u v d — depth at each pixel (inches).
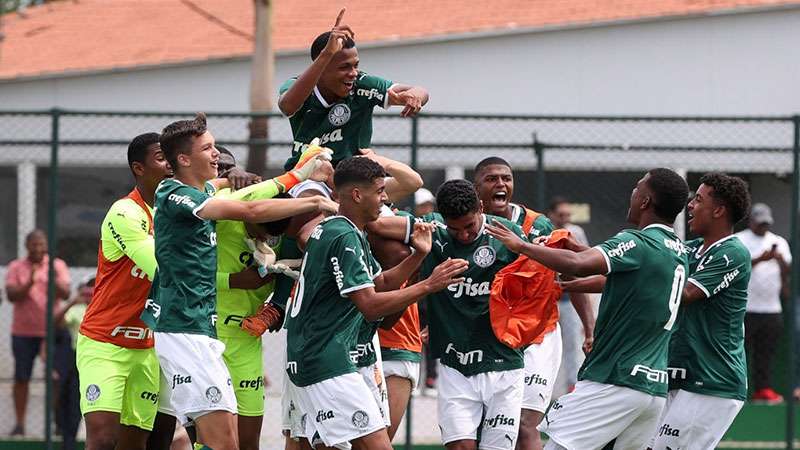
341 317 1110.4
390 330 1296.8
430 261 1259.8
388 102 1197.7
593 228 2080.5
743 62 2255.2
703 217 1250.0
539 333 1258.6
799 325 1899.6
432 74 2272.4
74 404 1769.2
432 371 1936.5
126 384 1249.4
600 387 1142.3
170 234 1115.9
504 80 2268.7
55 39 2842.0
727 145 2197.3
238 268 1228.5
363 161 1114.1
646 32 2265.0
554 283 1256.2
